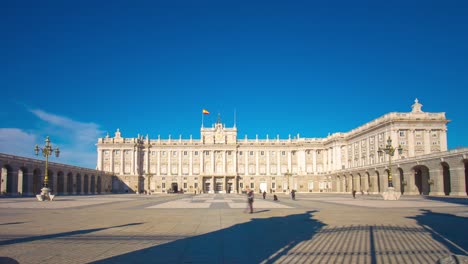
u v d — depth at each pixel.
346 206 45.53
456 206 43.91
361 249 16.45
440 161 77.38
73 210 39.25
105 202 57.81
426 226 24.11
